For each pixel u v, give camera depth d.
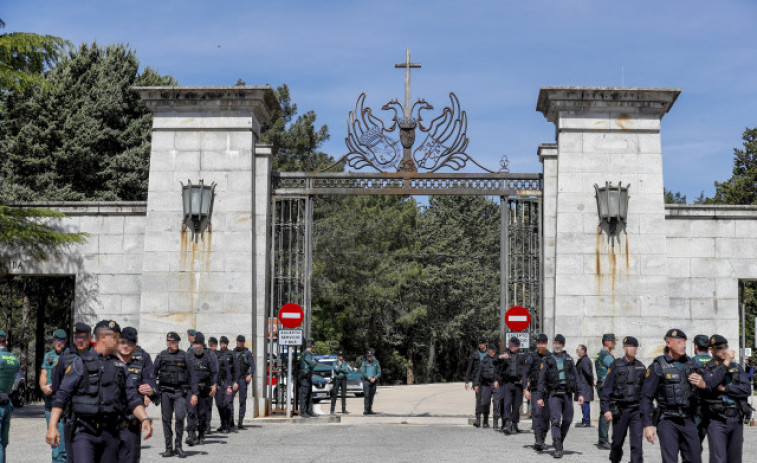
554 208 18.84
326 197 46.06
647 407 9.27
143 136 38.38
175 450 12.69
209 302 18.77
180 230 19.02
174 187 19.16
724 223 18.86
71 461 8.41
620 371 11.09
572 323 18.33
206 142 19.22
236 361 16.55
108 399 7.84
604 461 12.28
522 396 16.39
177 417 12.70
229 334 18.66
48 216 19.28
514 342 16.39
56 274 19.86
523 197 19.06
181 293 18.86
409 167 19.36
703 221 18.91
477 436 15.77
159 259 18.98
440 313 61.88
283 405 19.62
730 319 18.66
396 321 52.88
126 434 8.26
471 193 19.16
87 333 9.05
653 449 14.31
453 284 61.34
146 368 10.23
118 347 10.13
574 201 18.62
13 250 19.66
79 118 37.09
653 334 18.23
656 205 18.56
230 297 18.73
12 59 20.91
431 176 19.23
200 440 14.40
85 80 38.75
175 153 19.23
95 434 7.81
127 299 19.41
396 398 33.34
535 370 13.51
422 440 14.94
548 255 18.77
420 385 52.31
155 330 18.78
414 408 26.64
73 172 37.25
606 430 14.05
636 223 18.53
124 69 39.72
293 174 19.56
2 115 37.47
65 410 8.42
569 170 18.73
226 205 19.02
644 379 10.38
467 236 68.69
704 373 9.09
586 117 18.84
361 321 50.19
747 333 43.91
